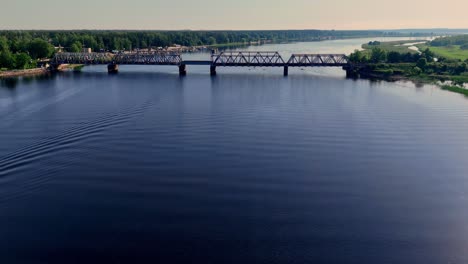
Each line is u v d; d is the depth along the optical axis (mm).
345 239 32656
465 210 37812
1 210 36406
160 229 33562
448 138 59594
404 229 34344
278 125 65250
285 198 39469
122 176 43969
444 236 33438
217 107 78312
